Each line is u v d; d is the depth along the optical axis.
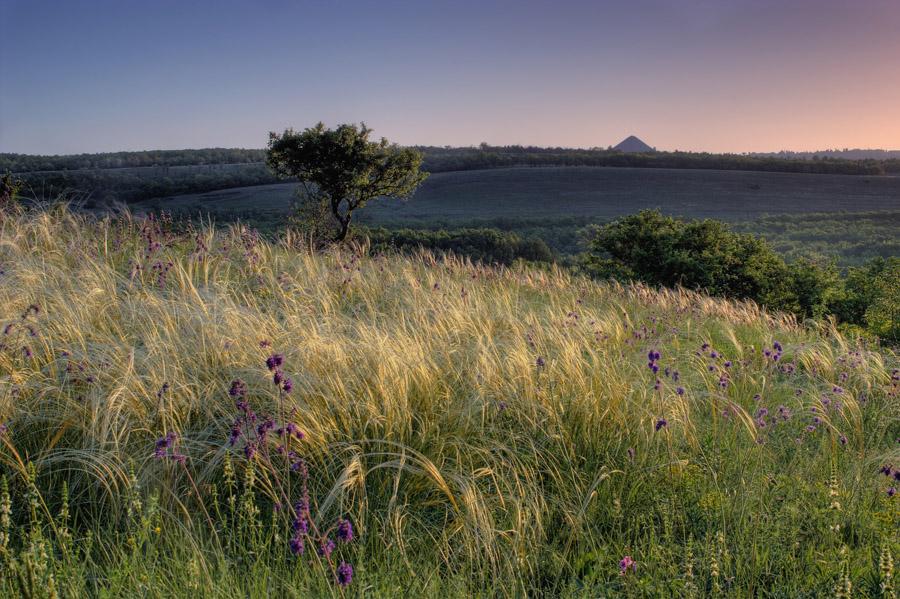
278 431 3.58
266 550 3.02
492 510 3.53
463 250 55.31
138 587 2.54
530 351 5.61
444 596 2.91
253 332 4.90
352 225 31.86
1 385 3.72
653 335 7.69
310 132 29.23
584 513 3.63
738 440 4.77
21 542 2.90
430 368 4.80
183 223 9.80
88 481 3.40
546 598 3.07
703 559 3.18
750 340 8.87
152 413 3.77
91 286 5.80
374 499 3.58
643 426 4.42
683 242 36.34
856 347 7.88
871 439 4.98
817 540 3.53
